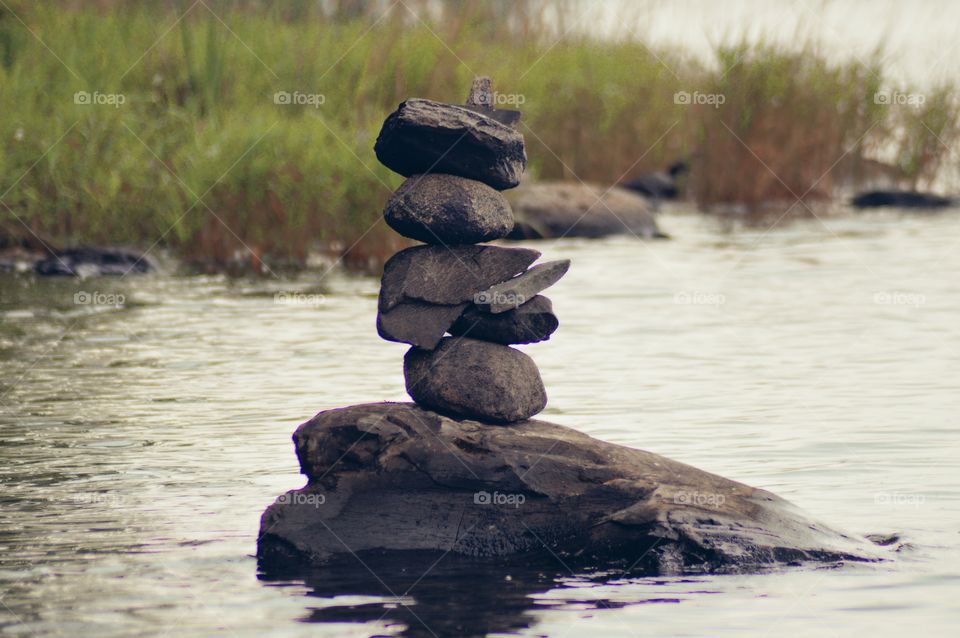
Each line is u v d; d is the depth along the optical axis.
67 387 37.44
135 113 67.75
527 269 26.06
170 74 71.31
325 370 39.97
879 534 24.16
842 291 55.56
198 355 42.31
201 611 20.45
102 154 63.38
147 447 30.77
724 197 86.69
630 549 23.19
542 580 22.12
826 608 20.59
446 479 24.39
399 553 23.55
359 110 70.88
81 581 21.77
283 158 63.47
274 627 19.78
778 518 23.80
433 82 74.12
